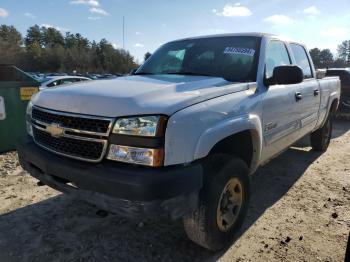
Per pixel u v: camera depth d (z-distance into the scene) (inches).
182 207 100.6
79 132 103.3
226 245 126.0
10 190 175.6
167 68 161.3
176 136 95.9
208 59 153.9
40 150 118.0
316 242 130.8
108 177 94.6
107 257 120.0
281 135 158.4
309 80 200.2
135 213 94.3
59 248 124.8
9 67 269.0
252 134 132.3
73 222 142.9
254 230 138.9
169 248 125.5
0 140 242.1
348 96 413.1
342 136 332.8
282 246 127.6
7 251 122.6
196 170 100.2
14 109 246.2
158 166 94.4
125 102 99.7
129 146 95.3
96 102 103.0
